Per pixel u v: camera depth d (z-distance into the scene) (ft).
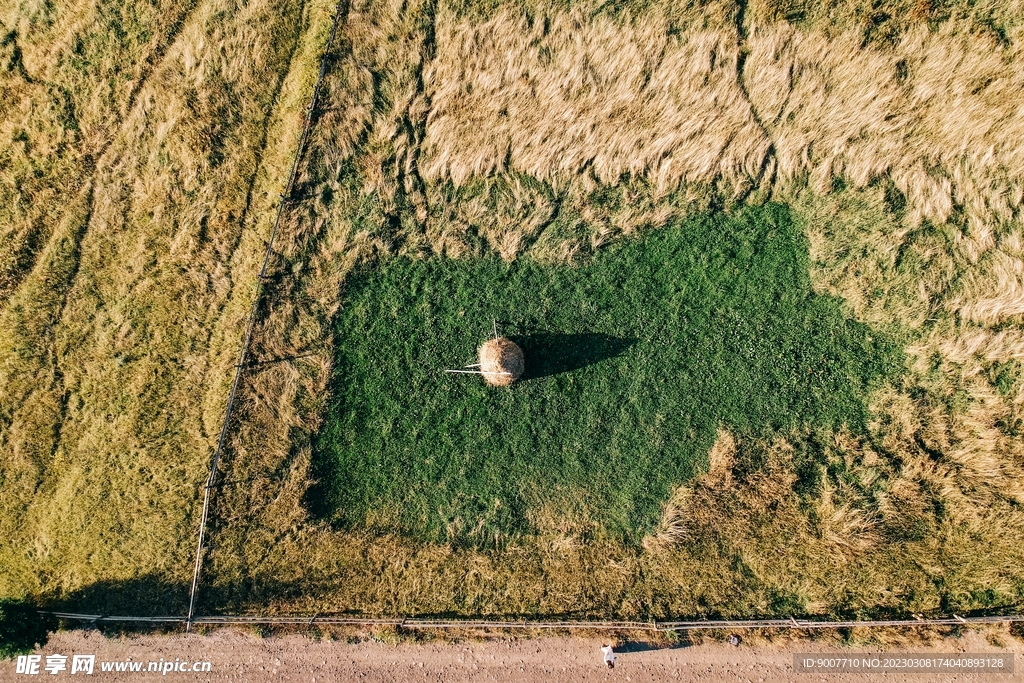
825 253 37.68
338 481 38.70
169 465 38.65
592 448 38.14
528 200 39.22
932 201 37.45
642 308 38.45
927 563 36.17
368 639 37.65
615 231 38.83
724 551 37.04
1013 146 37.32
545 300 38.88
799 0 38.91
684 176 38.55
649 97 39.19
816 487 37.17
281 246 39.42
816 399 37.45
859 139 38.06
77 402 39.50
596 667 37.04
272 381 38.83
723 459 37.17
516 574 37.55
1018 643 35.12
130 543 38.14
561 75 39.60
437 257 39.50
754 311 37.91
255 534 38.09
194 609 37.47
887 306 37.37
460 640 37.47
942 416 37.06
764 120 38.68
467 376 38.78
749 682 36.27
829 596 36.29
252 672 37.60
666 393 38.01
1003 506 36.09
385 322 39.24
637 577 37.19
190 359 39.27
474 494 38.32
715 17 39.24
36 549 38.50
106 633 37.55
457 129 39.81
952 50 38.01
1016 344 36.60
